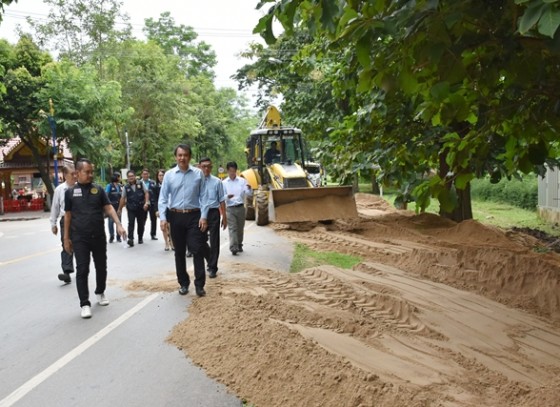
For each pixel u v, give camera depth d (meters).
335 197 15.59
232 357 5.12
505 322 6.66
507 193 27.14
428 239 13.37
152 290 8.09
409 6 3.49
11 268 10.68
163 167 47.31
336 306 7.04
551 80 4.67
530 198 24.98
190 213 7.48
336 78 10.86
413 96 6.19
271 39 3.92
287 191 15.27
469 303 7.43
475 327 6.45
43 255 12.34
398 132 11.52
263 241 13.10
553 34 2.73
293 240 13.22
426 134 11.02
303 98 20.66
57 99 30.38
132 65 42.81
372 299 7.44
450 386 4.62
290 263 10.30
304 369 4.64
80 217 6.92
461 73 3.97
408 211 20.33
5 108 29.42
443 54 3.97
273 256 10.99
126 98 40.59
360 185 43.19
